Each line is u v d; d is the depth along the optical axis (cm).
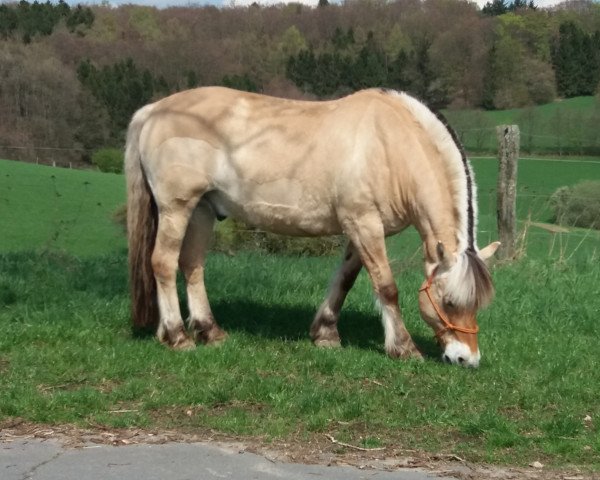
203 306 697
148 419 511
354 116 641
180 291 859
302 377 599
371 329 754
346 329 749
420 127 641
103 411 525
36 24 4416
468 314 620
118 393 553
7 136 3197
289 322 762
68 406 527
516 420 518
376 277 645
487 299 613
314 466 438
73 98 3312
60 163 3262
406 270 1057
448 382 585
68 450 457
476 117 2481
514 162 1095
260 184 658
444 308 627
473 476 427
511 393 569
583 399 564
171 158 666
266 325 745
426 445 473
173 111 672
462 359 620
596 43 3428
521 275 991
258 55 3469
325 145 640
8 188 2627
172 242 673
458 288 608
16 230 2150
